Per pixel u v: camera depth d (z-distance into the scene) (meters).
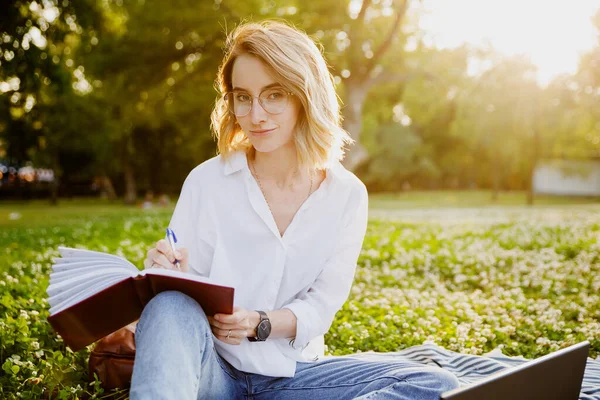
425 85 23.45
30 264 6.51
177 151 36.81
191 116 26.27
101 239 9.80
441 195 46.81
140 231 11.35
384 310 4.75
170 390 1.77
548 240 9.66
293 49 2.25
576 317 4.87
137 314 2.10
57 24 15.10
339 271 2.43
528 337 4.15
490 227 12.80
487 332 4.12
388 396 2.05
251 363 2.25
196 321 1.93
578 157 41.03
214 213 2.36
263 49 2.21
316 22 18.41
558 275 6.46
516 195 48.41
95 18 15.68
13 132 29.92
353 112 19.77
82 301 1.91
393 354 3.40
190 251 2.39
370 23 20.28
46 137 30.70
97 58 19.19
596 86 26.16
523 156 33.47
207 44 18.77
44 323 3.51
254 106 2.25
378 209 25.12
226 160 2.39
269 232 2.32
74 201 39.75
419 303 5.09
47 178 46.28
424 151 47.75
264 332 2.19
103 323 2.05
